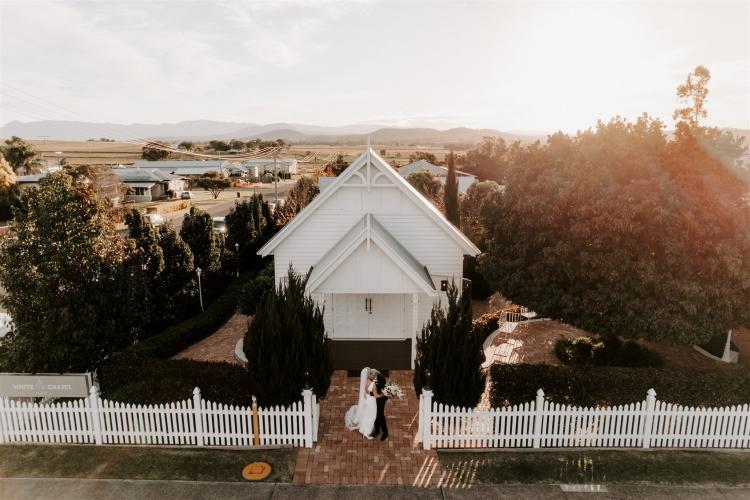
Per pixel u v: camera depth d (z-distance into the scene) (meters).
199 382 12.70
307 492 10.16
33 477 10.65
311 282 15.40
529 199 15.56
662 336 13.75
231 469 10.94
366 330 18.92
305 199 43.22
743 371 12.77
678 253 13.52
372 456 11.46
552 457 11.53
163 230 21.16
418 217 18.50
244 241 31.38
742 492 10.38
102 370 13.56
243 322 22.72
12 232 13.81
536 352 18.70
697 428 11.98
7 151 92.56
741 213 13.52
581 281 15.12
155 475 10.73
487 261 17.39
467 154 112.31
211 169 112.88
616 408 11.96
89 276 13.82
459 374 11.99
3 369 13.57
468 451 11.74
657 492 10.34
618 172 14.92
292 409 11.78
